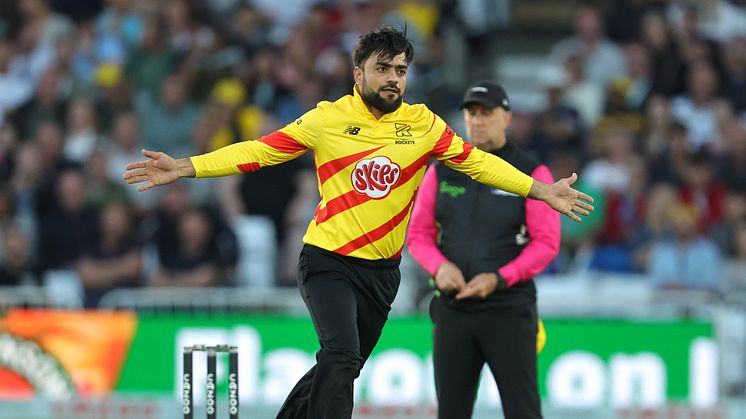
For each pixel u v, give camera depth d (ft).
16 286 137.28
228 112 149.89
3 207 143.02
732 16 177.58
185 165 61.11
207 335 116.78
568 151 149.48
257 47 163.84
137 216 139.03
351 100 64.08
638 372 111.86
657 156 145.69
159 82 158.51
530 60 180.96
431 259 75.31
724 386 111.14
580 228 135.64
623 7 169.68
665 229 133.80
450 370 75.25
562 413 109.81
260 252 138.00
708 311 112.68
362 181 63.57
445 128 64.69
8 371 119.14
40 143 146.20
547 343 112.88
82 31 167.73
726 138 148.77
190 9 167.43
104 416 114.83
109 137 154.30
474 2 181.47
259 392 115.24
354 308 64.13
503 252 75.05
